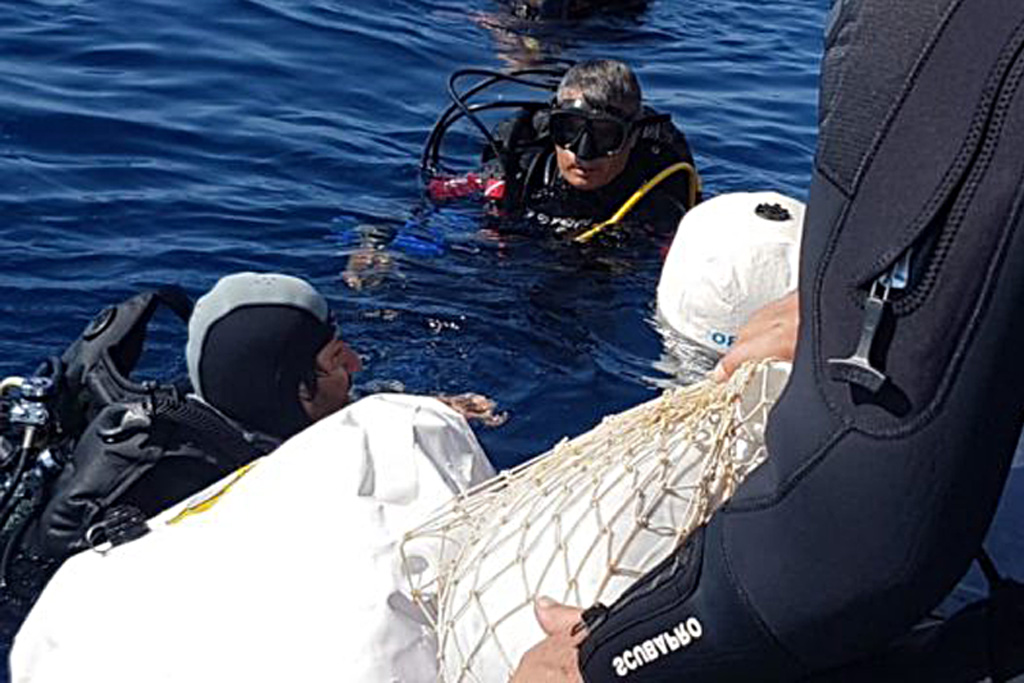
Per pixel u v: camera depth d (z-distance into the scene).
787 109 7.89
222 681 2.49
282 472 2.76
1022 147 1.55
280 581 2.56
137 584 2.66
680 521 2.28
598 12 9.05
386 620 2.48
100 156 6.32
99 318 3.87
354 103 7.30
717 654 1.79
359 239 5.85
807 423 1.69
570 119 5.90
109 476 3.49
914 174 1.60
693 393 2.47
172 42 7.60
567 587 2.27
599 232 5.99
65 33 7.53
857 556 1.67
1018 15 1.56
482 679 2.32
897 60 1.62
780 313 2.32
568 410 4.76
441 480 2.75
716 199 5.23
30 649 2.73
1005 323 1.59
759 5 9.73
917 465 1.63
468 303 5.42
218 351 3.70
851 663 1.88
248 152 6.54
